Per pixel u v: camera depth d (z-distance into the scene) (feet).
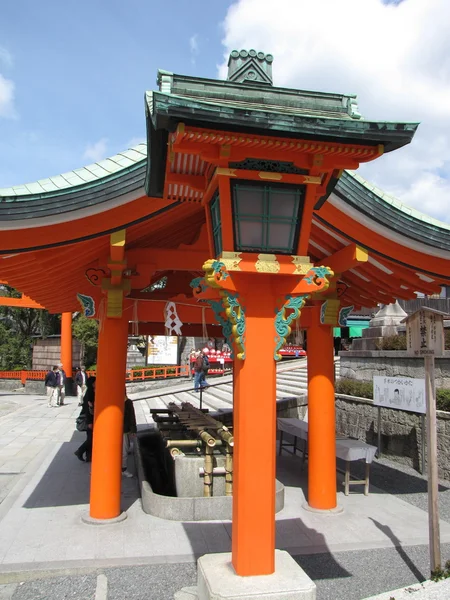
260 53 16.14
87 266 21.79
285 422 34.58
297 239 14.30
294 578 13.05
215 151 13.05
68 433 46.21
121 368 21.93
